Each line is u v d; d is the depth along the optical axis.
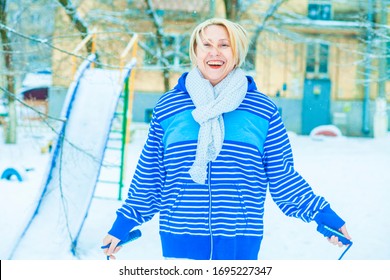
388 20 17.59
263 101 2.38
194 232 2.26
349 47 21.33
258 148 2.32
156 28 14.67
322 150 16.08
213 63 2.36
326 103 21.95
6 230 6.79
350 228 7.20
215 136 2.24
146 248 6.25
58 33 14.67
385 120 20.16
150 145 2.46
